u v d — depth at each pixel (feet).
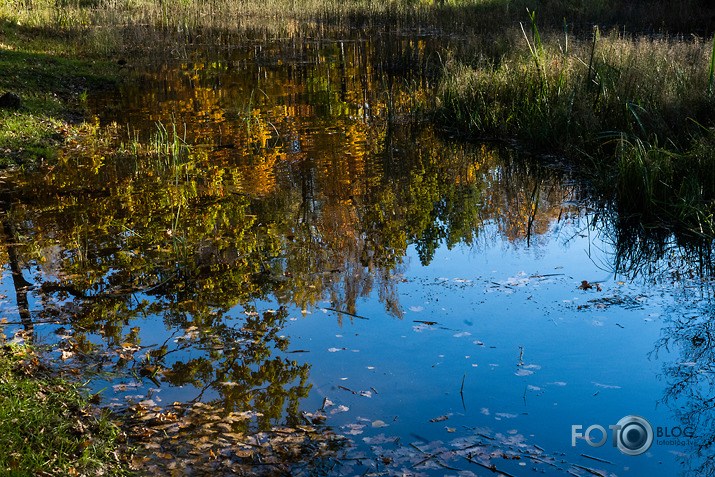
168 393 14.10
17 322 17.08
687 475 11.29
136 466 11.63
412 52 62.13
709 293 18.52
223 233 23.67
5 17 69.31
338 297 18.79
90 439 12.21
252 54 66.28
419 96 46.57
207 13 85.81
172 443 12.32
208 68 59.16
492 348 15.78
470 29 71.67
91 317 17.52
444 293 18.89
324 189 28.78
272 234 23.66
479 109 38.96
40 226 24.21
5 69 48.78
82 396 13.76
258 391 14.15
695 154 25.26
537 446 12.18
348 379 14.55
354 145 36.06
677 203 24.12
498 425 12.83
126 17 80.38
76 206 26.43
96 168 31.68
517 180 30.14
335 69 58.44
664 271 20.18
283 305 18.30
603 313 17.47
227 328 16.98
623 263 20.90
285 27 79.97
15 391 13.20
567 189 28.71
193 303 18.42
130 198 27.48
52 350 15.71
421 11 83.46
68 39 66.54
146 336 16.57
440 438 12.47
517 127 37.14
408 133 38.78
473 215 25.80
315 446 12.26
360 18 83.76
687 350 15.49
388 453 12.04
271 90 50.24
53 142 35.65
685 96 30.37
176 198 27.45
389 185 29.45
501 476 11.34
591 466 11.58
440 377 14.56
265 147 35.45
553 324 16.92
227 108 44.39
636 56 37.09
